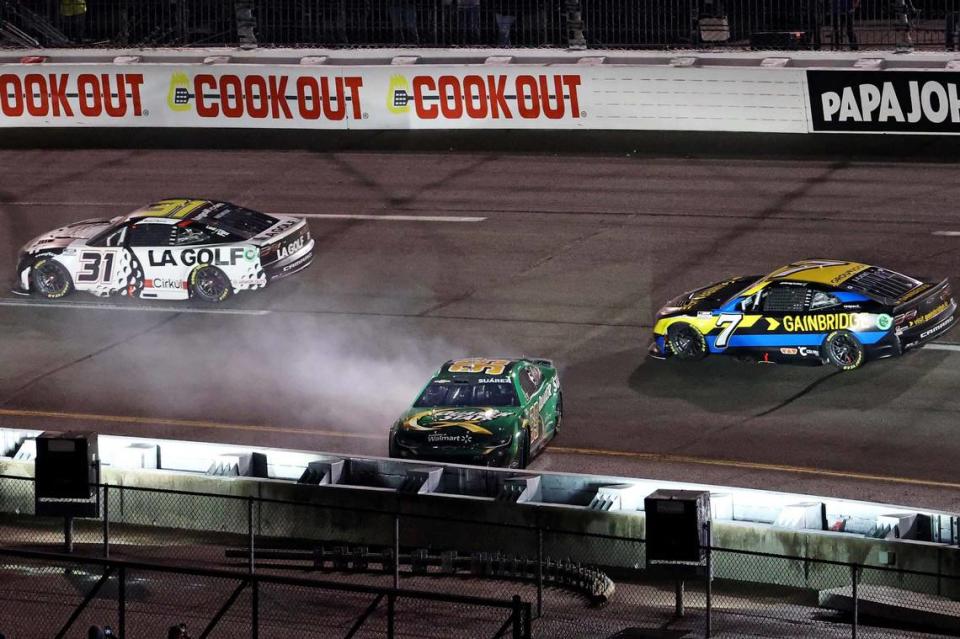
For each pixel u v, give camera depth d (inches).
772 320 3563.0
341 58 5467.5
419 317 4042.8
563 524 2704.2
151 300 4249.5
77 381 3750.0
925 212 4431.6
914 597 2461.9
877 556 2517.2
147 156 5310.0
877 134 4891.7
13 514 3078.2
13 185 5113.2
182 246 4158.5
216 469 3016.7
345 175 5049.2
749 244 4318.4
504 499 2773.1
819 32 5196.9
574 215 4621.1
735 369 3654.0
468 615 2468.0
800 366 3629.4
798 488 3048.7
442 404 3201.3
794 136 4965.6
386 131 5349.4
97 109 5388.8
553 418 3346.5
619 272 4220.0
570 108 5073.8
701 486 2770.7
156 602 2534.5
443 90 5147.6
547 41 5447.8
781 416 3390.7
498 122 5123.0
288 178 5049.2
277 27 5625.0
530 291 4151.1
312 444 3371.1
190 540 2903.5
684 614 2465.6
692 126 4987.7
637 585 2672.2
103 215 4805.6
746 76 4899.1
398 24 5502.0
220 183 5034.5
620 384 3614.7
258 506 2849.4
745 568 2623.0
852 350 3494.1
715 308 3631.9
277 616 2468.0
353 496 2839.6
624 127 5044.3
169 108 5339.6
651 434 3348.9
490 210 4707.2
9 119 5462.6
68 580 2640.3
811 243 4286.4
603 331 3892.7
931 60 4958.2
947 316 3548.2
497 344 3853.3
